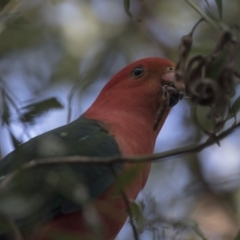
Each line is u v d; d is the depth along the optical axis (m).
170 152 6.66
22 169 6.72
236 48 7.21
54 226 8.85
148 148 10.16
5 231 8.13
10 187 7.21
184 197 12.79
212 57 7.12
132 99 10.30
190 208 13.00
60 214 8.88
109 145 9.48
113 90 10.49
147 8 15.17
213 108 7.14
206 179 13.38
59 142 9.14
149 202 8.89
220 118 7.20
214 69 7.11
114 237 9.28
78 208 8.88
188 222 7.71
